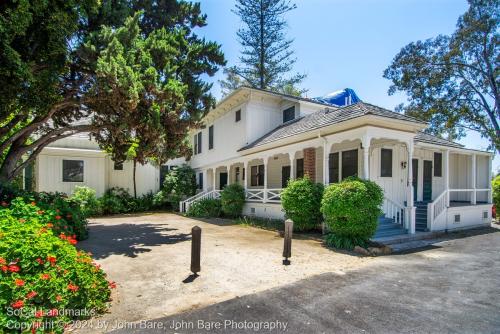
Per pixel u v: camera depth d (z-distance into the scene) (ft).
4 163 31.48
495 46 72.54
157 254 24.81
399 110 88.02
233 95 58.34
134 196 68.39
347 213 27.32
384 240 29.50
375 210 27.61
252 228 41.65
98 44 28.40
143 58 30.32
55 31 22.84
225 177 73.97
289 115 57.72
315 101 57.11
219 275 19.07
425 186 44.70
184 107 34.55
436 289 16.75
